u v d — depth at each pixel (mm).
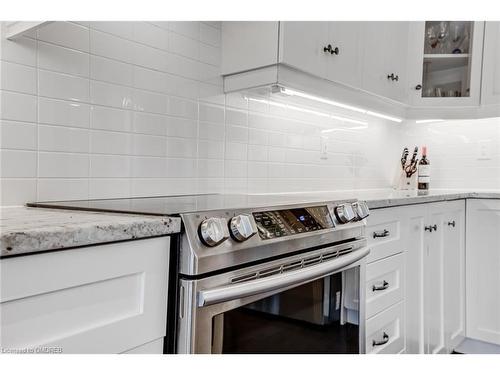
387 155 2738
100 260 655
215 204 1022
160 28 1445
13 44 1068
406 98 2303
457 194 2053
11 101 1064
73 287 621
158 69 1435
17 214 836
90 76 1239
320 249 1114
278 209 1012
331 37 1660
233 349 851
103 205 992
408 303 1714
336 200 1252
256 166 1805
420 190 2508
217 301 779
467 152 2668
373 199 1494
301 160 2043
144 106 1389
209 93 1613
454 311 2094
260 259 909
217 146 1639
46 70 1136
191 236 773
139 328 717
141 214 802
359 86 1839
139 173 1369
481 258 2137
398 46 2172
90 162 1235
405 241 1688
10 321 551
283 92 1652
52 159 1146
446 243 2018
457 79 2492
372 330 1477
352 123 2402
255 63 1535
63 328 610
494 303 2098
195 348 764
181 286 770
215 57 1640
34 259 574
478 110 2402
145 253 728
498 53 2340
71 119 1190
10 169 1061
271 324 962
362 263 1338
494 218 2090
